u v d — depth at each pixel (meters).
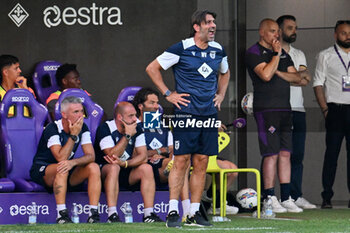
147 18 28.36
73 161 19.67
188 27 28.47
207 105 18.00
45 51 27.11
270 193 27.09
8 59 23.17
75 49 27.77
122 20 28.53
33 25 27.05
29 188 20.25
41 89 24.41
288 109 27.89
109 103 28.03
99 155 21.39
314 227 18.59
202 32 17.92
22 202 19.94
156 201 21.11
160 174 21.61
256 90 27.80
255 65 27.66
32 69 26.81
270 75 27.53
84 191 20.64
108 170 20.06
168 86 25.22
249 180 27.94
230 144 28.27
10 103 21.30
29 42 26.98
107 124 21.03
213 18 18.02
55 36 27.33
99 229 17.34
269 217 22.70
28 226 18.34
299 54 28.36
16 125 21.27
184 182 20.05
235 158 28.28
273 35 27.86
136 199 20.95
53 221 20.20
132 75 28.16
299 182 28.50
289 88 27.91
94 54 28.03
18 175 21.23
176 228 17.56
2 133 21.14
